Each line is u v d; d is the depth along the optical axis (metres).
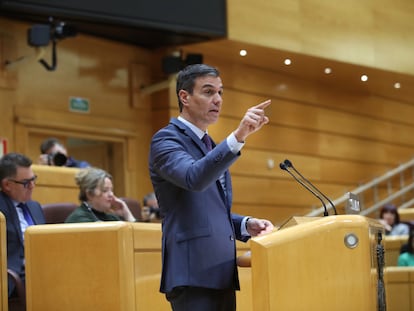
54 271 5.27
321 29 14.50
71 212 7.53
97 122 12.96
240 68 14.89
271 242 4.19
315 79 16.44
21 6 10.95
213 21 12.84
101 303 5.19
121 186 13.41
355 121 17.58
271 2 13.71
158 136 4.14
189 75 4.22
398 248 10.75
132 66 13.58
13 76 11.85
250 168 15.01
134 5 11.94
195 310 4.07
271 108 15.51
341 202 16.78
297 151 16.02
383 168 18.25
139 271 5.34
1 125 11.65
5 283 5.37
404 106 19.02
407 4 16.14
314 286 4.20
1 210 6.64
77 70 12.74
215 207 4.17
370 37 15.35
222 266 4.09
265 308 4.15
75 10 11.34
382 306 4.68
